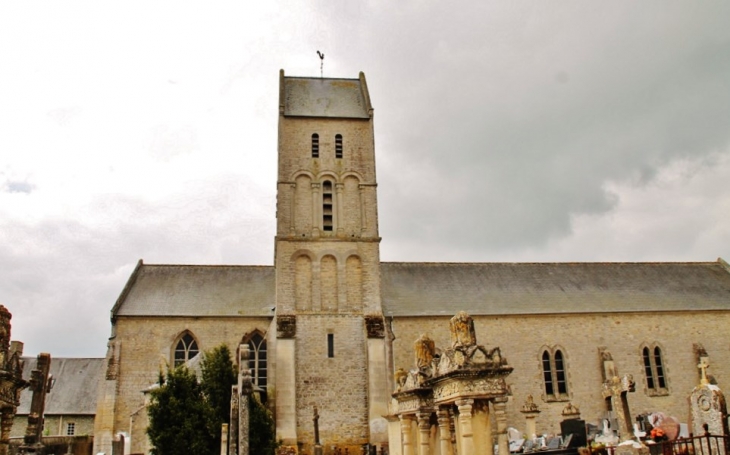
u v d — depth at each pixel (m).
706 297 60.50
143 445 43.41
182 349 52.16
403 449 23.39
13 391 18.80
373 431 45.56
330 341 48.53
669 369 56.62
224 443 29.00
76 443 51.91
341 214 51.81
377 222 51.84
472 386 16.08
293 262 49.94
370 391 46.59
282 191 51.53
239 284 57.12
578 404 54.16
